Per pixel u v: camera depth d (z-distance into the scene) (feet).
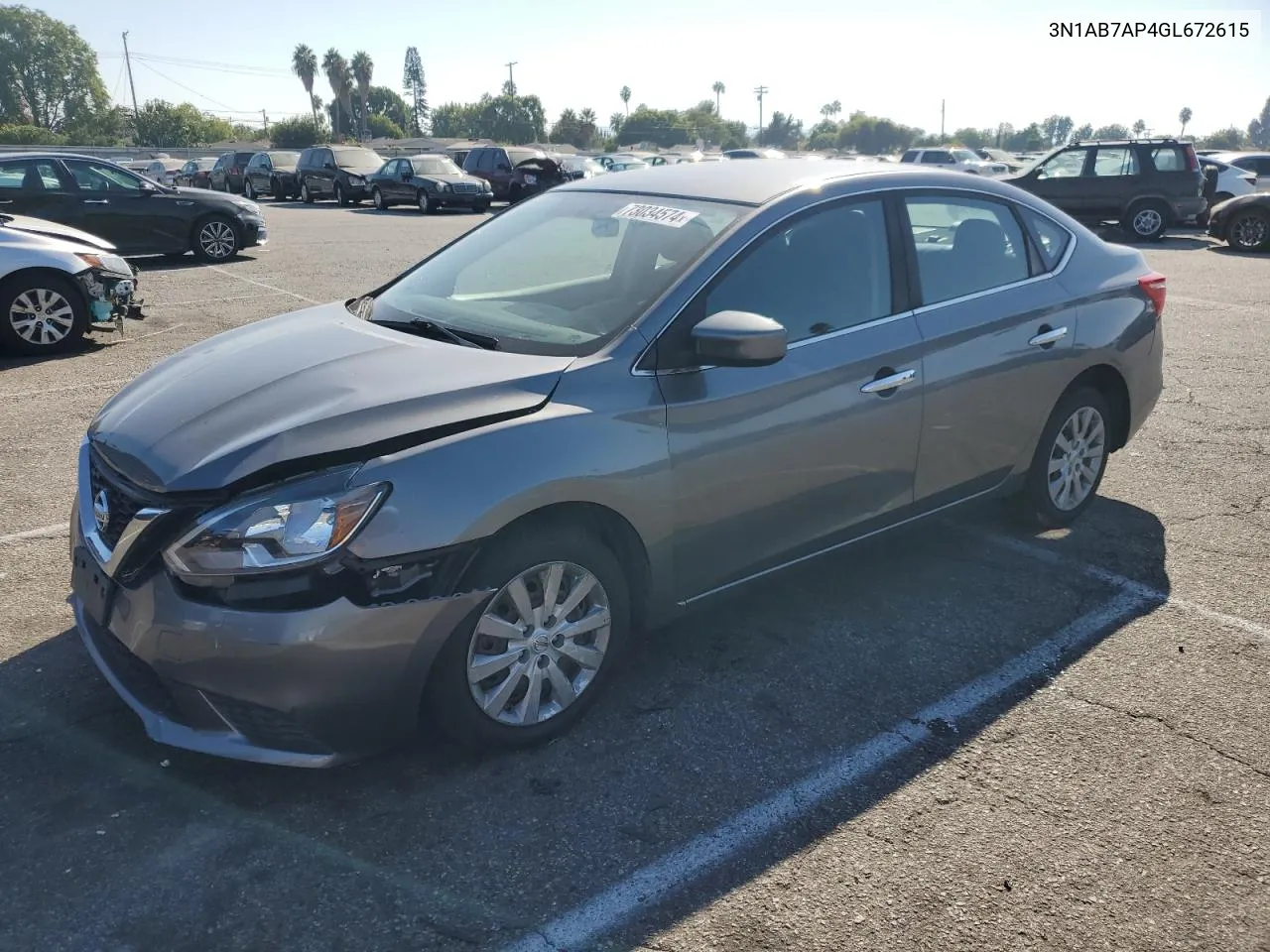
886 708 11.23
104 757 10.03
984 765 10.27
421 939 7.95
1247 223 55.06
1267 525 16.47
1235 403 23.50
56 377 24.86
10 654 11.80
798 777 10.01
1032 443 14.79
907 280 12.96
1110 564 14.90
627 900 8.39
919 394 12.76
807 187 12.44
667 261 11.53
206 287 39.83
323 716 8.96
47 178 44.70
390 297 13.43
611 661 10.79
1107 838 9.25
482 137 347.77
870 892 8.54
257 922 8.07
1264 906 8.50
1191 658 12.35
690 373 10.82
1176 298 38.06
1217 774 10.19
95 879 8.46
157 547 9.04
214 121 311.06
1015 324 13.96
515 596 9.83
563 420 9.93
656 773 10.03
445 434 9.50
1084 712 11.21
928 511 13.69
